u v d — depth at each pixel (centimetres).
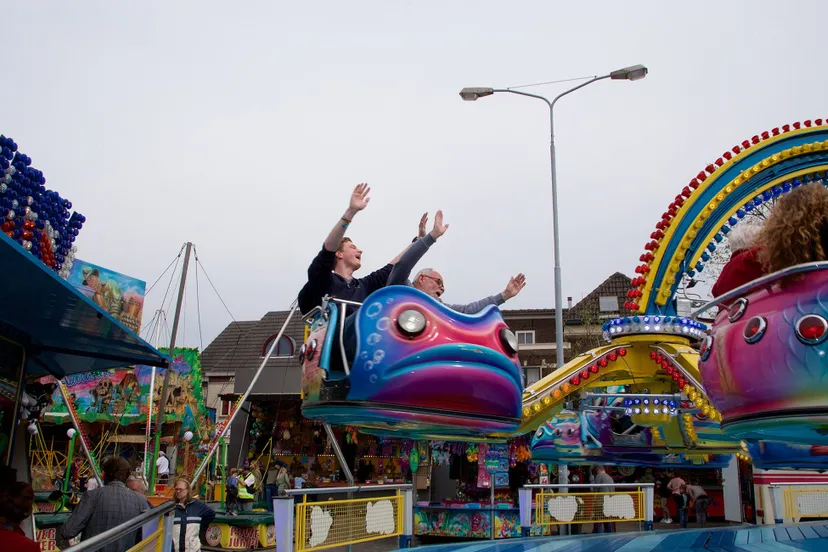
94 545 298
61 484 1973
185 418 2425
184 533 968
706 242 875
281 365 2852
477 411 530
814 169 830
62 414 2192
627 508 1209
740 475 2019
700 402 791
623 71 1920
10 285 431
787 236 406
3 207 472
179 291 1608
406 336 518
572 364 883
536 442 1123
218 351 3850
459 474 1820
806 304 384
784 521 1112
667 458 1096
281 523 667
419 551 692
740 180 848
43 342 636
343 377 523
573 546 699
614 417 1099
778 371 389
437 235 615
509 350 555
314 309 578
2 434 580
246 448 2700
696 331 865
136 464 2503
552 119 2072
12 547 411
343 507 756
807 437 449
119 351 661
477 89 2031
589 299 3481
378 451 2644
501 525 1581
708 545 689
